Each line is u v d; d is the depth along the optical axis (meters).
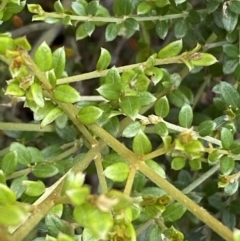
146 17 0.33
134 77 0.29
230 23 0.31
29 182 0.26
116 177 0.25
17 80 0.25
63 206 0.29
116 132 0.29
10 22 0.41
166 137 0.26
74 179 0.23
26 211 0.23
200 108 0.39
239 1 0.31
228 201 0.33
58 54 0.27
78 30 0.33
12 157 0.28
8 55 0.24
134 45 0.43
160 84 0.34
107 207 0.21
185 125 0.29
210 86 0.38
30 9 0.30
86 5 0.32
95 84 0.44
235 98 0.31
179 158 0.28
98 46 0.45
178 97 0.33
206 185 0.34
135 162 0.26
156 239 0.28
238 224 0.36
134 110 0.28
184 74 0.35
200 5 0.40
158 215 0.27
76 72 0.42
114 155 0.28
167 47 0.29
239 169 0.32
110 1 0.45
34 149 0.30
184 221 0.35
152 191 0.29
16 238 0.23
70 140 0.34
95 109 0.27
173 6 0.33
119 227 0.23
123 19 0.32
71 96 0.26
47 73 0.26
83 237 0.25
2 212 0.22
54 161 0.32
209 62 0.29
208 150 0.28
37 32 0.46
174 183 0.34
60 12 0.31
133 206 0.26
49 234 0.27
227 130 0.28
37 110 0.27
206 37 0.35
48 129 0.34
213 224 0.24
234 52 0.32
